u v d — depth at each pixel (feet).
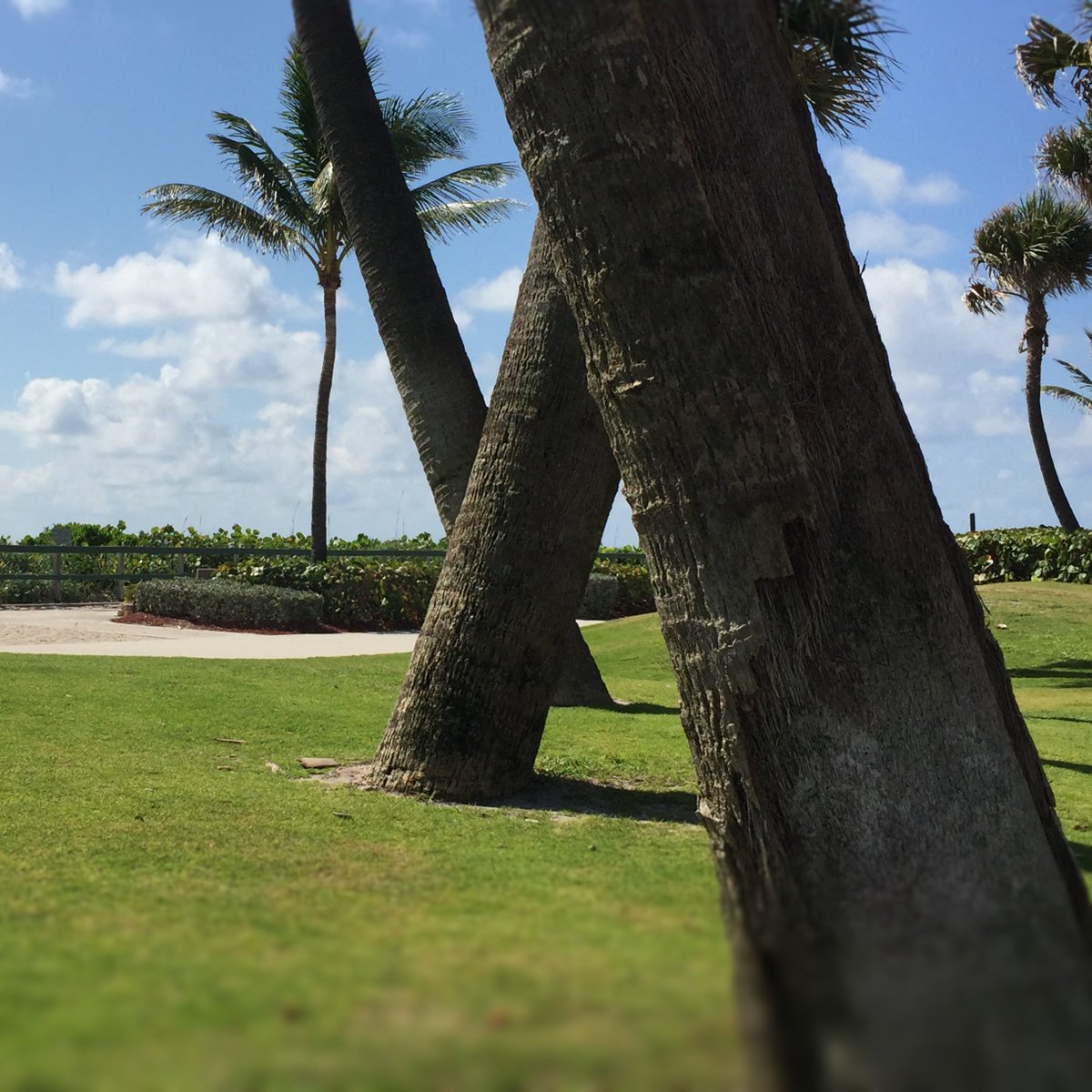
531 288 17.52
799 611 9.52
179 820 12.99
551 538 17.24
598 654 49.96
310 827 12.94
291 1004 1.76
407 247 22.62
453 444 22.22
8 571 71.51
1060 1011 1.86
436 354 22.38
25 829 12.05
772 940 2.27
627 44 9.46
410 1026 1.65
